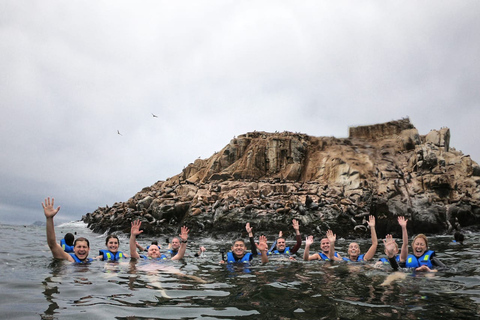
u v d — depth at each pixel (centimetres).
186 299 503
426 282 629
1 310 425
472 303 486
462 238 1438
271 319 414
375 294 539
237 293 545
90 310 436
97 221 2700
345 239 1962
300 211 2092
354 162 2709
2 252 973
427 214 2133
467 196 2269
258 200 2248
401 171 2517
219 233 2055
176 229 2206
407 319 416
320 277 685
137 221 935
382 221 2153
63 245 1040
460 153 2706
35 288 543
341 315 431
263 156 2989
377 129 3122
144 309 448
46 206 806
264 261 895
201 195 2377
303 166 2923
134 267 789
